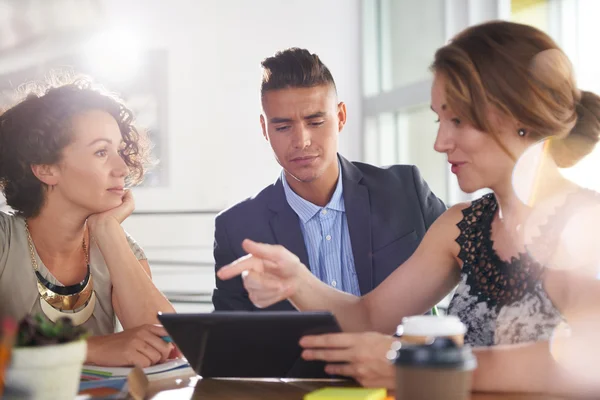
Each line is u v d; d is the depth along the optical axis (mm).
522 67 1381
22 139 1886
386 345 1291
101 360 1612
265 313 1281
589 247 1390
